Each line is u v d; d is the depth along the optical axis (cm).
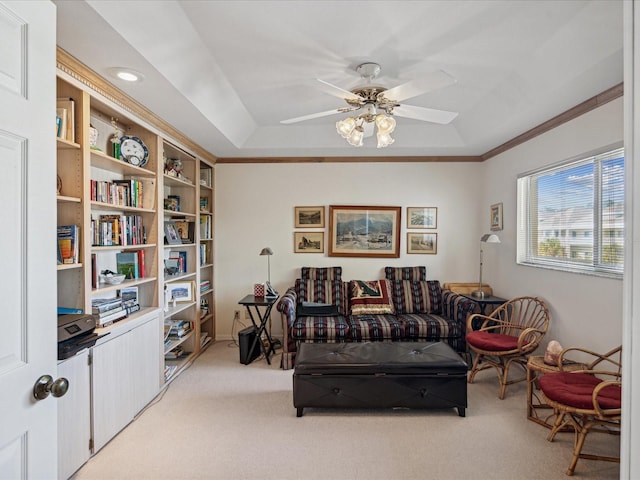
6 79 88
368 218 472
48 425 101
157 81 237
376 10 202
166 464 215
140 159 296
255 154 458
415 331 377
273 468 212
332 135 422
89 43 190
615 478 203
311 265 475
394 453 226
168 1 188
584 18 203
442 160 469
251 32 223
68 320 188
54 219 104
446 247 472
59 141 201
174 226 399
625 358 77
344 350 297
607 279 261
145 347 286
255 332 404
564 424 236
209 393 314
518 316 380
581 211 298
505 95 304
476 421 266
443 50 245
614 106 254
